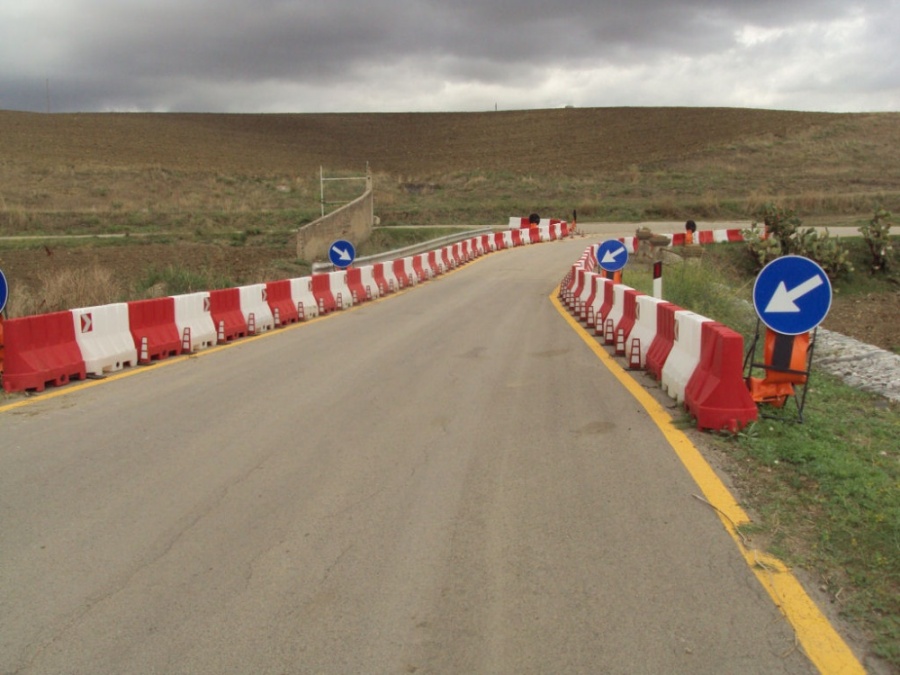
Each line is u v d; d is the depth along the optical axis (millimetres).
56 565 4922
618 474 6469
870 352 15711
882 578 4625
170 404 9047
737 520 5488
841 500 5766
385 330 15141
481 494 6055
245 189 60469
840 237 33875
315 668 3811
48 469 6723
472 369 11055
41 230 39438
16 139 73312
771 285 8039
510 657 3879
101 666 3850
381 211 56469
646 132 92125
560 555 4977
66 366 10242
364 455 7047
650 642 3990
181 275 22016
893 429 8648
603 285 14688
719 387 7574
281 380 10359
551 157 83438
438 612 4309
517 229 43156
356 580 4684
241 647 3998
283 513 5711
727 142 81562
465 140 95938
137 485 6316
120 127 88938
